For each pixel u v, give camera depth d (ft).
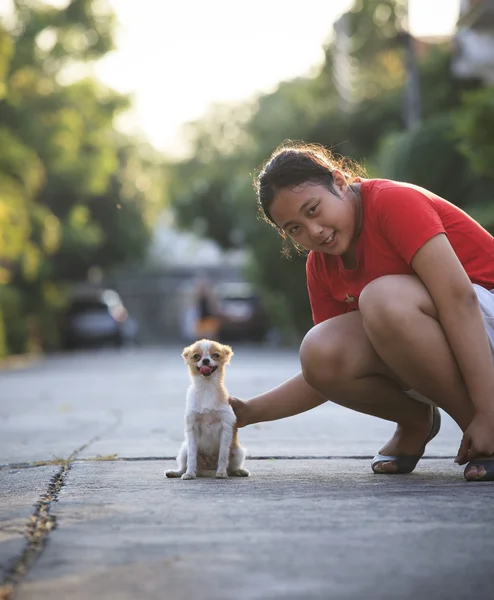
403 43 107.45
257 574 12.05
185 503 17.08
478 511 15.53
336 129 132.05
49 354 143.84
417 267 18.45
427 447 26.81
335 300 20.89
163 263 272.31
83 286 232.53
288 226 18.88
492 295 19.24
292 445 28.45
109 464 24.40
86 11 158.81
